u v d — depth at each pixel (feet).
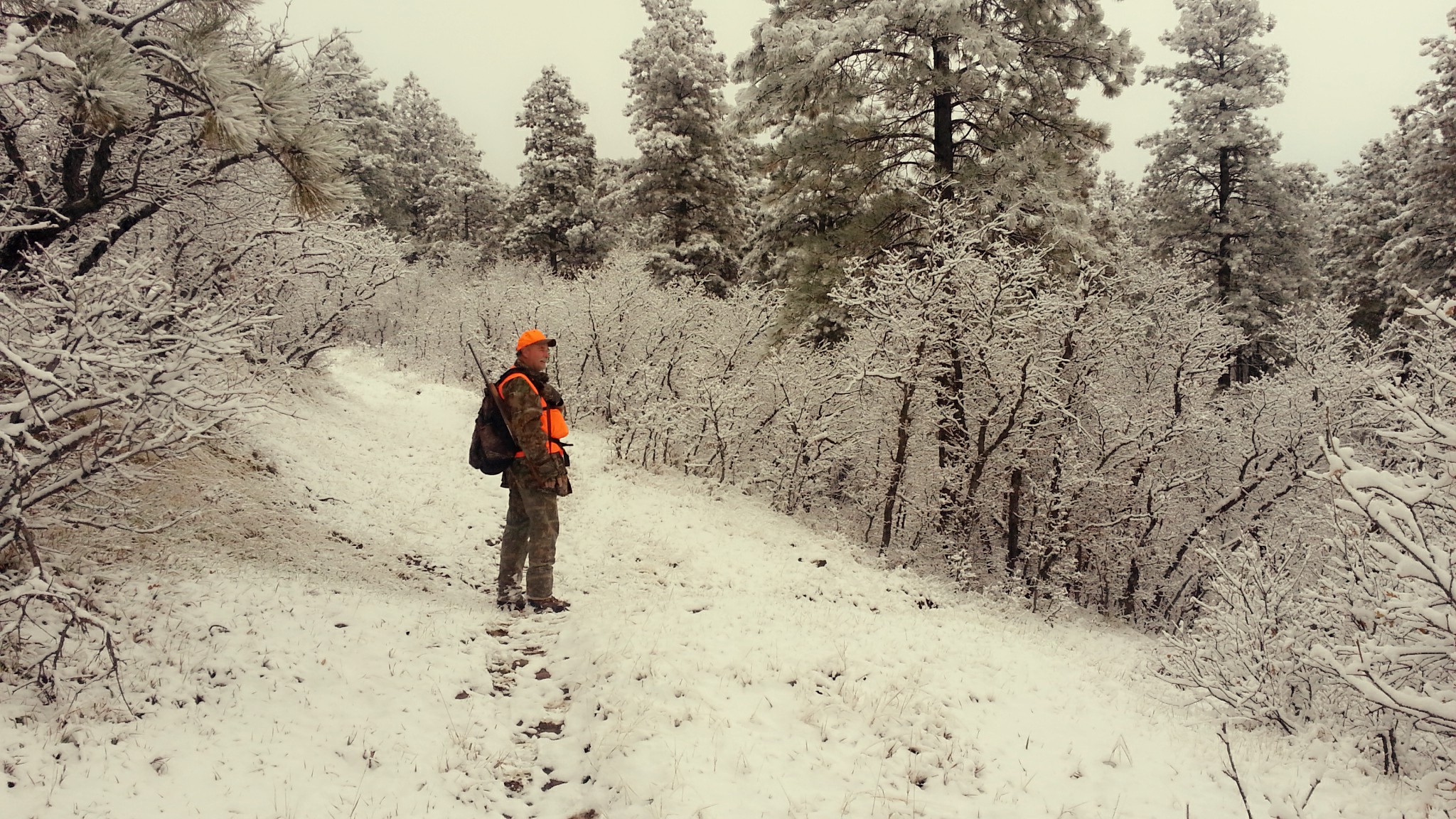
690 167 84.79
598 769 12.16
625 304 49.16
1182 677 19.39
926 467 40.37
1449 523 15.64
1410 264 76.13
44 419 10.34
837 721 14.30
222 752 10.95
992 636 21.83
